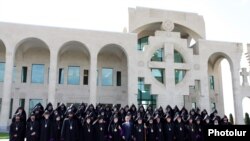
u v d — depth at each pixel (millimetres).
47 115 14422
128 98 33500
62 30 33188
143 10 37469
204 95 36062
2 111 30031
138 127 14938
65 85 36719
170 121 15805
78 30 33656
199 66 36812
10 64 31109
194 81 36219
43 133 14070
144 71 34750
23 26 32188
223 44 38281
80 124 14570
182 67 36125
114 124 15000
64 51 37219
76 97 36688
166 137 15422
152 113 17812
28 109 35125
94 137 14742
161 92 34750
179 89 35406
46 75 36594
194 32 39312
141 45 41562
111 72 38594
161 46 36281
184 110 19656
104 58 38719
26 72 36156
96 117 15797
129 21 36656
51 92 31625
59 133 14547
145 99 37500
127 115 15219
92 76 33062
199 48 37406
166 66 35562
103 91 37531
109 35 34469
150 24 38094
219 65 43312
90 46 33688
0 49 35500
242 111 36781
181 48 36812
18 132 14188
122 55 38844
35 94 35719
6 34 31656
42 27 32656
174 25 39344
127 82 36531
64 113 16406
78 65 37781
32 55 36750
